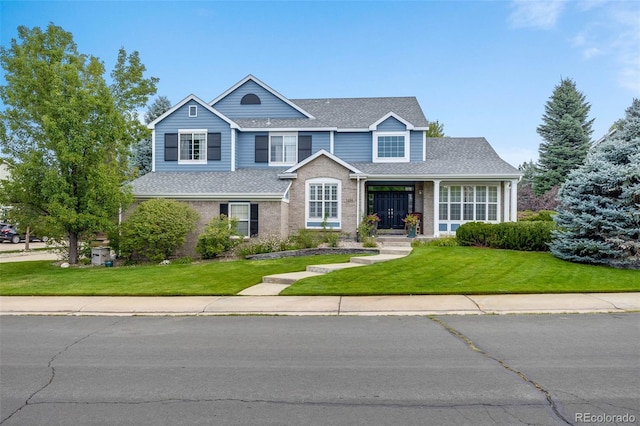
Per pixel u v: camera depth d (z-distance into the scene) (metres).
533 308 10.34
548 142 41.25
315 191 22.94
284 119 26.64
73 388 5.73
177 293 12.35
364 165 24.58
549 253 17.58
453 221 23.91
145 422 4.71
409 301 11.09
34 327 9.31
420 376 6.00
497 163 24.00
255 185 22.19
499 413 4.82
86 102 18.09
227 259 19.50
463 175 22.39
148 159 41.81
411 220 23.02
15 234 38.59
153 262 19.52
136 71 24.38
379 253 18.89
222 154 24.72
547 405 5.02
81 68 21.23
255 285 13.48
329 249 19.89
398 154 25.11
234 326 9.17
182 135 24.89
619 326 8.72
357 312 10.34
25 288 13.41
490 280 13.02
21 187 18.31
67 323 9.67
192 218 19.98
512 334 8.18
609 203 15.25
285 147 25.48
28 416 4.89
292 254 19.39
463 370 6.22
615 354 6.91
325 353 7.14
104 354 7.25
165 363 6.73
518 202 38.59
